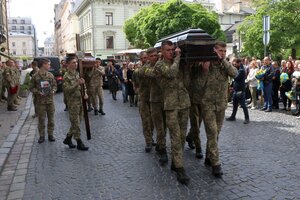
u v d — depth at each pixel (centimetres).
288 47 2773
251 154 645
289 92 1113
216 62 523
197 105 554
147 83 666
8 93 1310
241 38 3125
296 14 2764
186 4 3394
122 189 498
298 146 695
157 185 507
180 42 524
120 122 1027
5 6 3584
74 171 585
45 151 723
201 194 468
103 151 704
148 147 688
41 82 786
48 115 806
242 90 954
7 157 682
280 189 477
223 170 560
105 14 5494
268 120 995
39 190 507
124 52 3038
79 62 725
